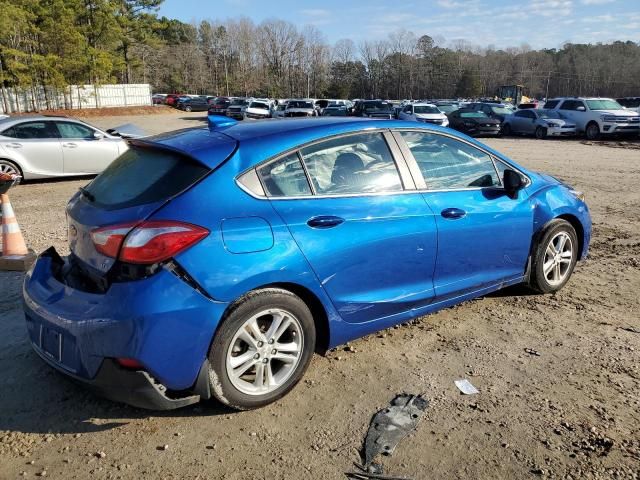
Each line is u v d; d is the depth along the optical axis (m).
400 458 2.69
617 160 15.27
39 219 7.91
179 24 114.25
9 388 3.33
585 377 3.44
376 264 3.45
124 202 2.95
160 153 3.21
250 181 3.05
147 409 3.10
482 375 3.47
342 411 3.09
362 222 3.37
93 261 2.89
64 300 2.93
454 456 2.70
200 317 2.77
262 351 3.05
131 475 2.57
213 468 2.62
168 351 2.71
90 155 11.07
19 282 5.19
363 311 3.48
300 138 3.32
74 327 2.76
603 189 10.45
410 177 3.72
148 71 93.12
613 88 115.75
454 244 3.87
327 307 3.29
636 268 5.64
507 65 122.62
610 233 7.13
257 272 2.91
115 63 50.31
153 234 2.70
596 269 5.61
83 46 43.38
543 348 3.84
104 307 2.71
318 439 2.84
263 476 2.56
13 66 38.47
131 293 2.67
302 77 111.38
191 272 2.74
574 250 4.95
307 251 3.11
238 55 113.81
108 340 2.68
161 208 2.80
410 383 3.39
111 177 3.29
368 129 3.64
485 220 4.05
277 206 3.08
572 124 23.67
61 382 3.40
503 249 4.26
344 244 3.27
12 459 2.68
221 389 2.93
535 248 4.61
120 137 11.69
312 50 111.00
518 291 4.98
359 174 3.50
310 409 3.11
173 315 2.69
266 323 3.13
